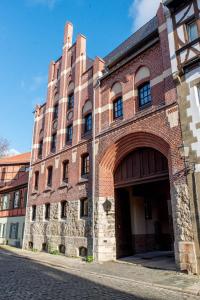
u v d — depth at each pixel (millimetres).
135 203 18203
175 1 12727
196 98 11266
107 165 16172
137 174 14758
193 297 7285
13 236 28203
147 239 18281
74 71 22078
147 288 8477
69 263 14148
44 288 8375
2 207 32500
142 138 13836
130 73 15570
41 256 17562
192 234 10250
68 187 18891
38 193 23219
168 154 12141
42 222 21484
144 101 14477
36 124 27109
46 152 23469
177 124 11820
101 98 17656
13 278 10102
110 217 15641
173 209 11250
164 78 12898
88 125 18875
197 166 10609
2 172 36375
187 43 12062
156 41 14070
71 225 17656
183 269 10266
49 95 25344
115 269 11984
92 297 7293
